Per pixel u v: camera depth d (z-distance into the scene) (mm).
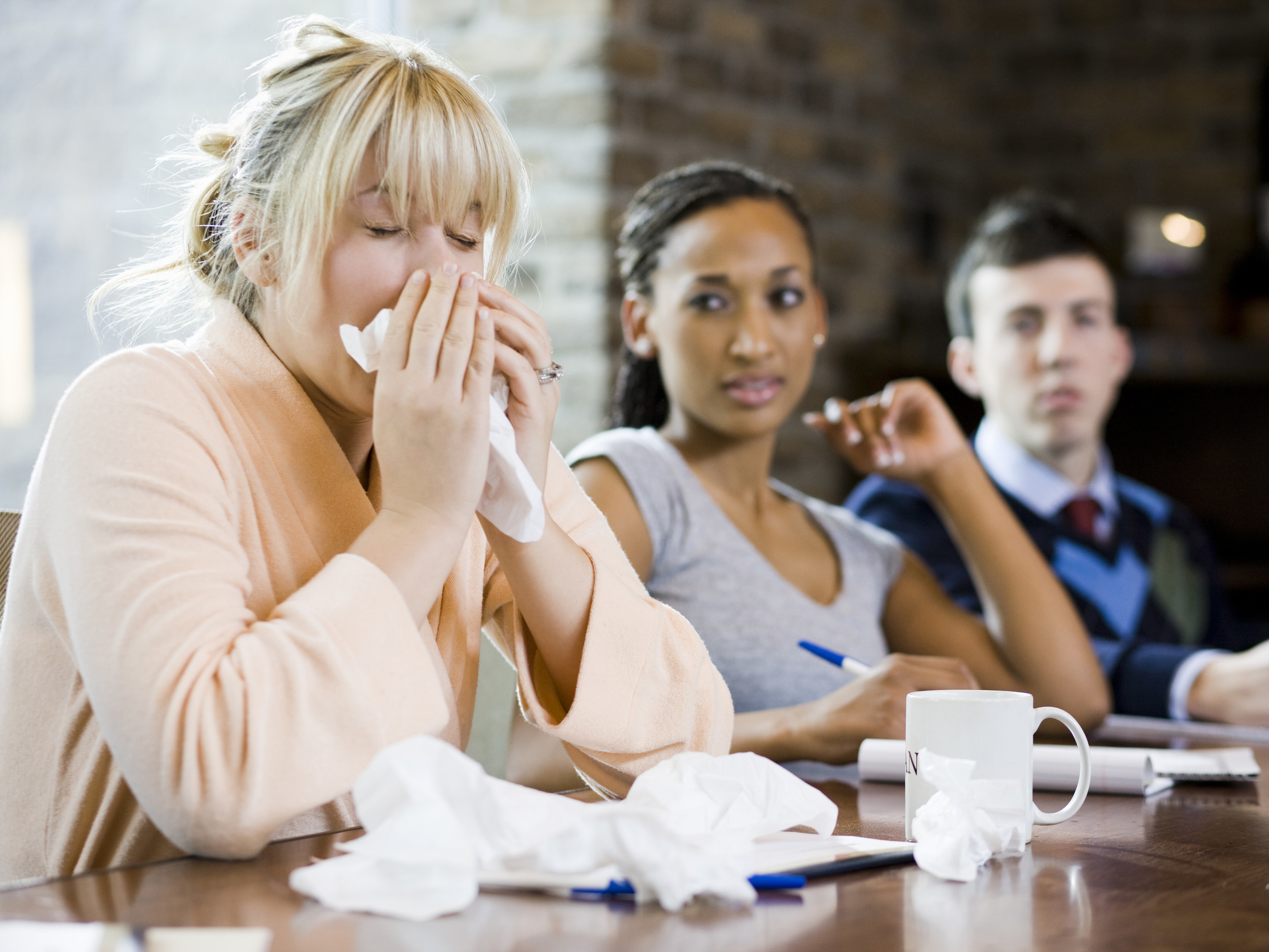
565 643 1028
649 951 633
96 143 2895
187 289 1084
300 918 675
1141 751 1107
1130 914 716
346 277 934
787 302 1606
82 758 928
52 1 2900
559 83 2562
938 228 3689
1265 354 3518
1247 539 3264
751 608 1533
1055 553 2244
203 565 834
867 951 642
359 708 795
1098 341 2232
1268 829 956
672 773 807
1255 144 3734
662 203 1641
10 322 2922
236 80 2830
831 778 1190
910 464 1721
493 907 702
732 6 2832
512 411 991
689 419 1624
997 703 866
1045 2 3875
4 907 689
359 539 874
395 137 920
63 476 870
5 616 958
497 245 1021
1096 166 3861
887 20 3342
